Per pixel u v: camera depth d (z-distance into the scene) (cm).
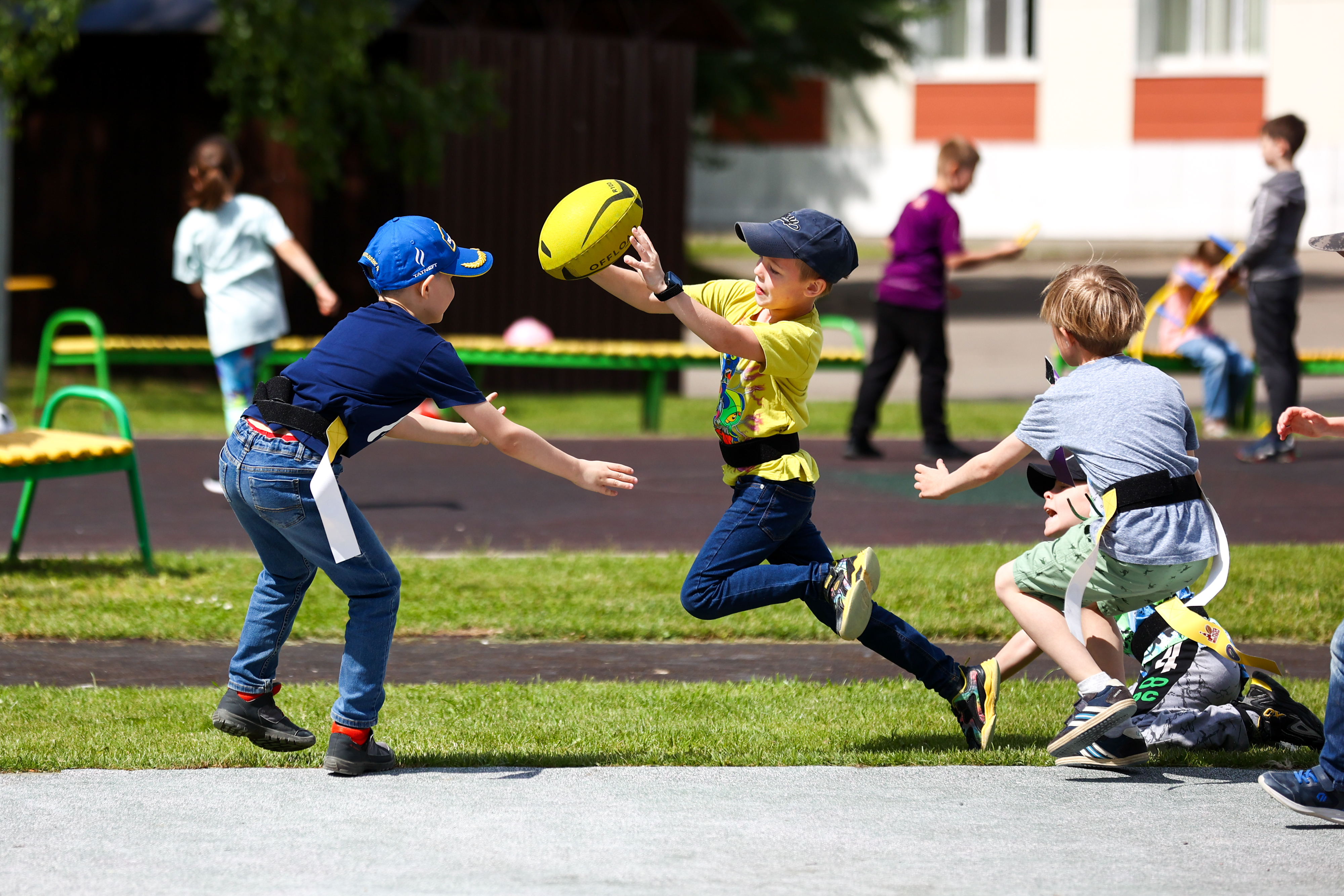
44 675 1402
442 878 910
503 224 3847
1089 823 1028
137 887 893
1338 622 1575
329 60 3500
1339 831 1018
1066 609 1087
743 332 1102
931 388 2745
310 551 1088
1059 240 9462
